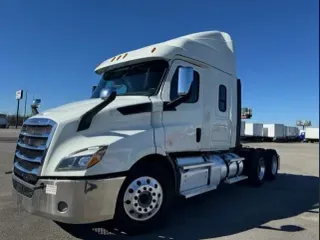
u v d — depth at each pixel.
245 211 6.75
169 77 6.01
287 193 8.70
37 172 4.65
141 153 5.14
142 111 5.48
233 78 8.21
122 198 4.96
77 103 5.81
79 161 4.53
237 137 8.48
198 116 6.65
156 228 5.50
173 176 5.84
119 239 5.00
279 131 62.72
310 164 16.70
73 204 4.43
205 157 7.00
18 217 5.95
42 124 4.91
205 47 7.14
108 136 4.93
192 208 6.93
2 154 15.95
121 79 6.39
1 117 64.62
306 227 5.75
